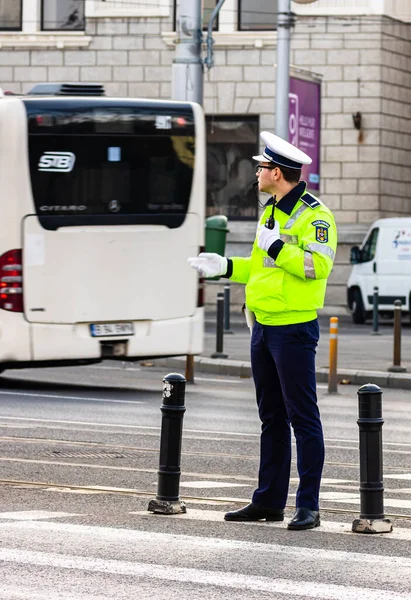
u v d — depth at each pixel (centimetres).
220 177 6925
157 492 1709
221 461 2200
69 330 3152
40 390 3372
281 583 1270
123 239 3194
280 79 5256
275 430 1642
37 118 3116
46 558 1374
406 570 1344
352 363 4109
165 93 6869
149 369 4138
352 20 6781
